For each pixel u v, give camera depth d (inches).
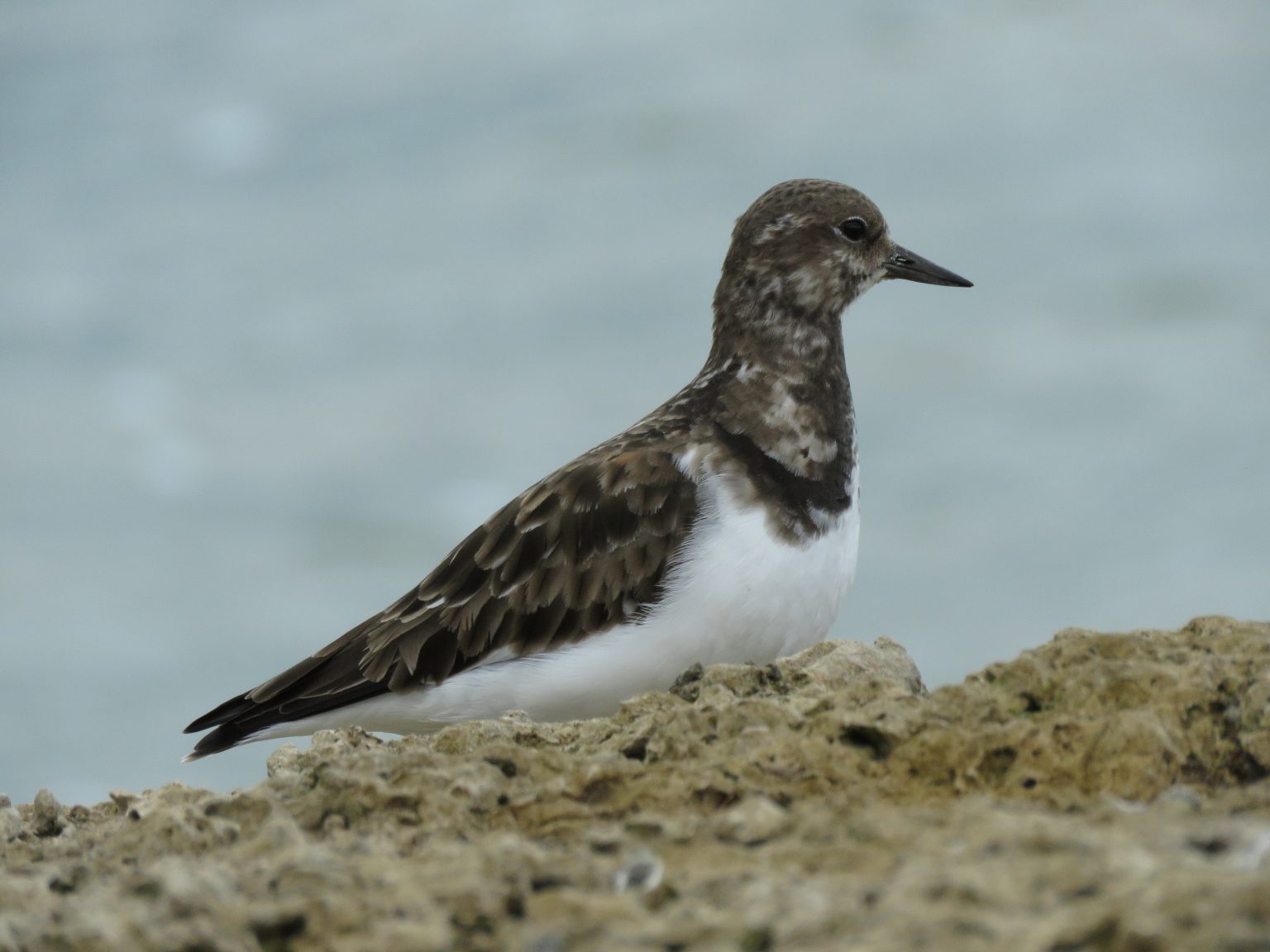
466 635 274.1
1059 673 187.5
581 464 278.7
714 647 268.7
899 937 121.0
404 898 140.2
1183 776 172.6
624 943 128.9
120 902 146.6
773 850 146.5
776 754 177.2
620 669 269.1
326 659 281.7
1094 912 120.2
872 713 180.4
